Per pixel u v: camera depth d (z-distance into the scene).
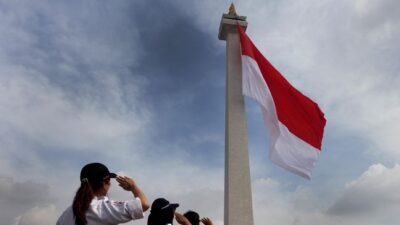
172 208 7.16
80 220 5.45
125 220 5.65
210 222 10.38
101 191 5.95
